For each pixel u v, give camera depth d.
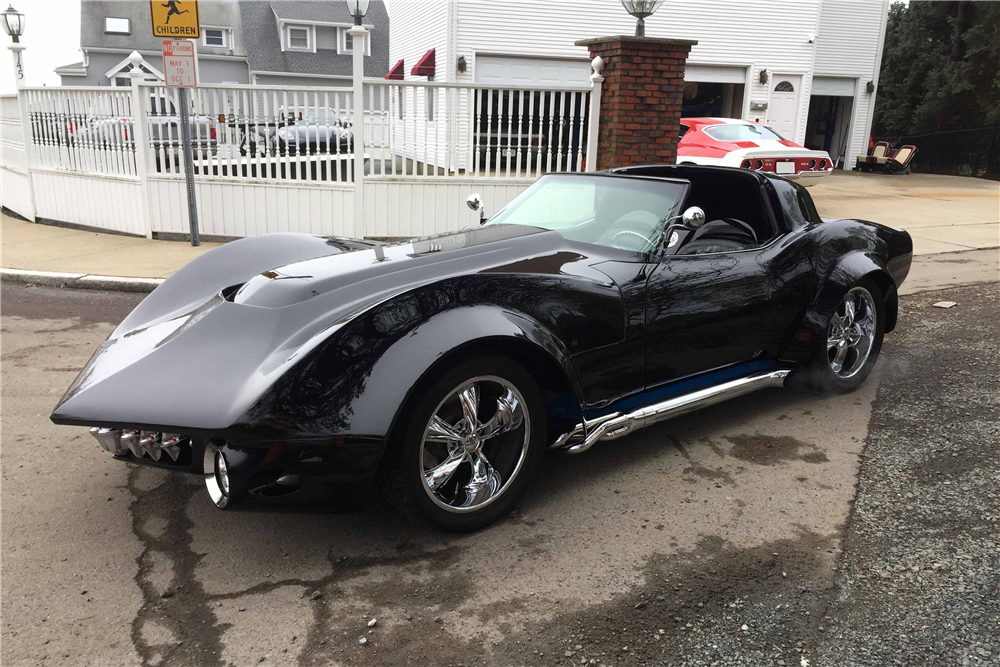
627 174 3.99
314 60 37.66
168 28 8.17
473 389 2.67
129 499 3.04
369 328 2.45
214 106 8.88
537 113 9.79
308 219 9.15
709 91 19.25
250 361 2.50
